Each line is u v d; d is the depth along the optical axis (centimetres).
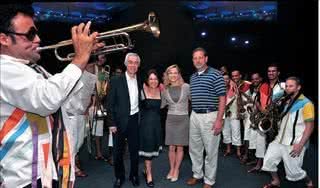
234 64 1032
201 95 344
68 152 112
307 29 697
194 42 1040
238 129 483
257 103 378
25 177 99
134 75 361
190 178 409
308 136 304
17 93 94
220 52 1039
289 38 780
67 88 97
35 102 94
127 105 352
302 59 707
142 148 380
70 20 866
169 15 1013
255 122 372
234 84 483
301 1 706
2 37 98
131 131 364
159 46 1038
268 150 338
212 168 359
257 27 978
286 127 320
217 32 1024
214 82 338
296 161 318
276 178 354
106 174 424
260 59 1005
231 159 496
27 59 104
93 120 462
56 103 96
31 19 103
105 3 923
